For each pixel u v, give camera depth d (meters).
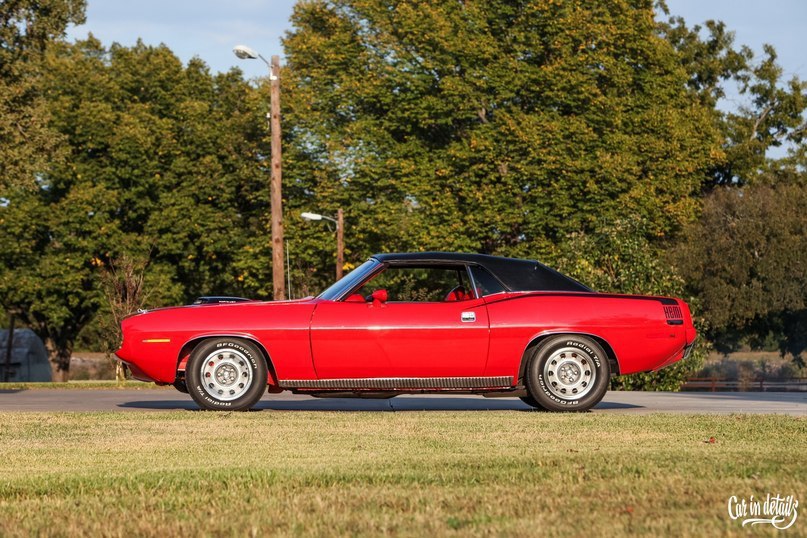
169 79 47.75
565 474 6.27
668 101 42.78
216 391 11.83
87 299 45.59
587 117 40.28
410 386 11.79
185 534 4.68
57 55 48.91
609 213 38.56
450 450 7.79
